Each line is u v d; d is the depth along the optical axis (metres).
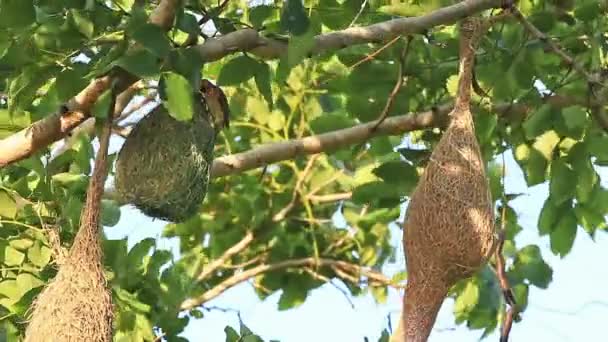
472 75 12.83
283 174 18.84
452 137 12.06
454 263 11.81
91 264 10.48
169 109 10.62
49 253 12.61
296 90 17.89
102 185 10.54
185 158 11.53
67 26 11.38
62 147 14.27
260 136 18.17
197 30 11.27
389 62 14.61
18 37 11.44
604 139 14.28
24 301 12.52
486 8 12.60
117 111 12.66
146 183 11.49
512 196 15.06
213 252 18.86
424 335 11.80
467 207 11.82
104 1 12.20
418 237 11.89
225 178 18.72
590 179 14.41
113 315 10.59
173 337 13.84
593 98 14.09
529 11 14.88
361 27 12.66
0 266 12.62
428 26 12.57
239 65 12.13
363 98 14.70
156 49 10.70
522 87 13.99
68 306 10.37
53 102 12.07
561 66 14.39
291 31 11.52
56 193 13.08
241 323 13.16
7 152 11.87
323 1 13.45
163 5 11.16
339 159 17.14
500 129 14.66
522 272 16.03
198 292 18.62
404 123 14.27
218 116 11.84
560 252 14.64
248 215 18.61
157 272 13.75
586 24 14.11
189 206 11.69
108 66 10.77
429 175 11.98
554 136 14.75
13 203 12.87
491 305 16.17
